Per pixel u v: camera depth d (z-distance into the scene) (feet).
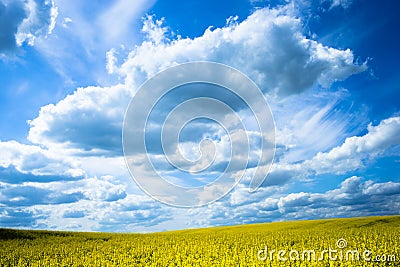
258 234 132.46
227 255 84.64
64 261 90.89
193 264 79.10
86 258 92.73
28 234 146.72
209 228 191.52
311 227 150.71
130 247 111.45
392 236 101.71
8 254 103.30
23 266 88.28
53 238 140.26
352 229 130.11
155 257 90.33
